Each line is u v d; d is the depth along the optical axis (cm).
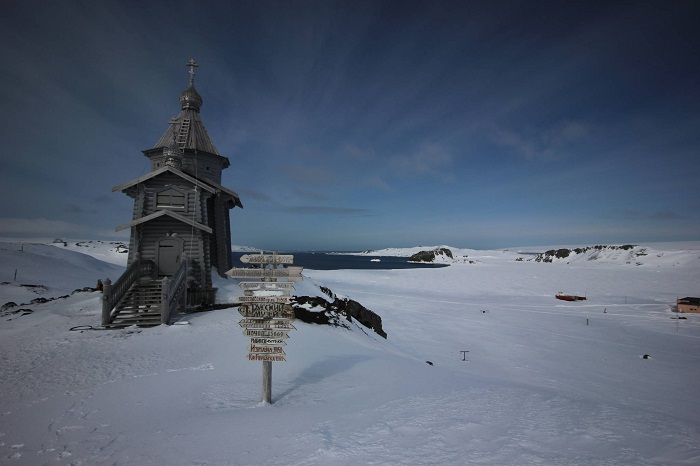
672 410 1491
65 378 981
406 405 696
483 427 558
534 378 1931
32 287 2861
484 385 897
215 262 2650
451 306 4591
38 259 4144
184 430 617
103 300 1566
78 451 567
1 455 567
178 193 2233
